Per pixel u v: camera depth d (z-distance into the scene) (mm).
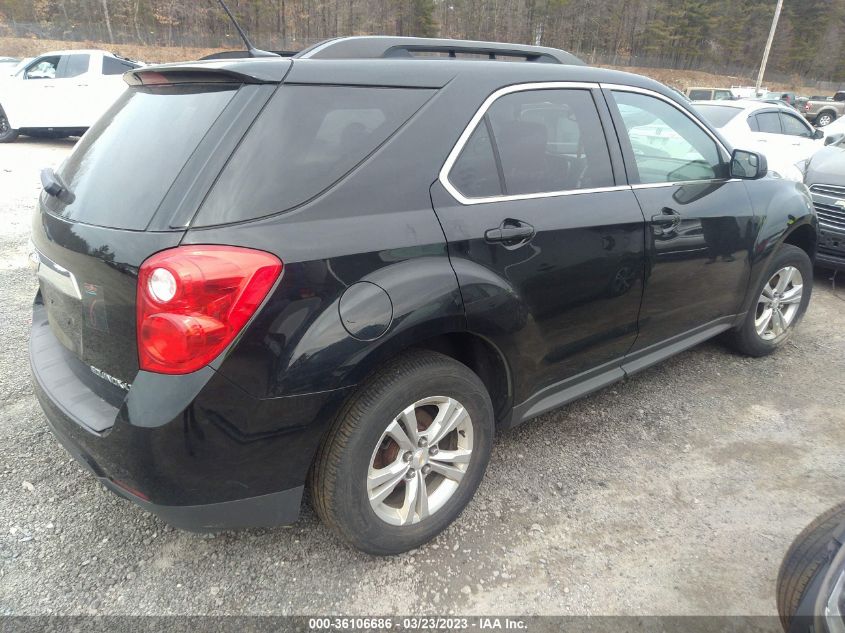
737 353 4188
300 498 2004
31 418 3088
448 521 2381
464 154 2262
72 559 2238
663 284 3037
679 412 3430
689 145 3299
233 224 1752
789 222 3762
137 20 45000
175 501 1798
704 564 2316
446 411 2256
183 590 2127
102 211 1915
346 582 2186
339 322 1858
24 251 5734
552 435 3176
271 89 1902
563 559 2324
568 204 2557
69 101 12023
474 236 2195
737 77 59812
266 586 2156
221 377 1719
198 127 1867
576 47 63938
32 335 2469
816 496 2727
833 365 4070
